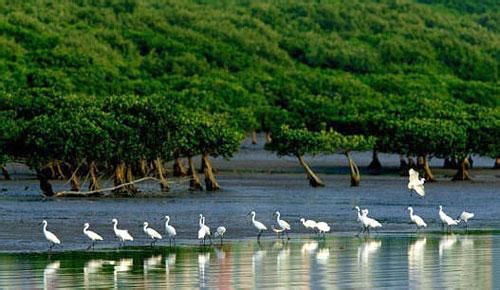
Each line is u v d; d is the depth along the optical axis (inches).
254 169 4736.7
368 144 3959.2
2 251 2140.7
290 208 3038.9
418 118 4503.0
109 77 5905.5
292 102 5388.8
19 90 4165.8
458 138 4131.4
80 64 6008.9
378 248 2226.9
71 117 3390.7
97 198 3307.1
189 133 3590.1
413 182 2578.7
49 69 5762.8
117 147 3356.3
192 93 5462.6
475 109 4911.4
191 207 3041.3
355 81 6240.2
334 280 1838.1
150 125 3481.8
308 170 3912.4
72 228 2496.3
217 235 2401.6
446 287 1784.0
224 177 4320.9
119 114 3513.8
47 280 1817.2
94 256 2087.8
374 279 1850.4
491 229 2588.6
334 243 2305.6
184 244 2274.9
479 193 3631.9
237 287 1769.2
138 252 2146.9
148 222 2637.8
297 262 2031.3
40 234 2384.4
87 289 1743.4
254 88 6146.7
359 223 2674.7
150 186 3811.5
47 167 3590.1
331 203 3221.0
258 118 5393.7
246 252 2160.4
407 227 2623.0
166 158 3639.3
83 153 3321.9
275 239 2367.1
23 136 3380.9
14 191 3553.2
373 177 4372.5
